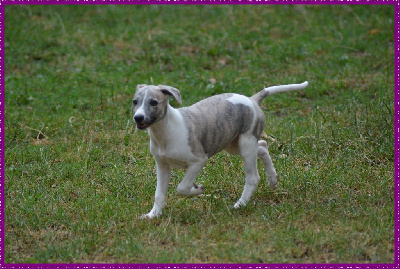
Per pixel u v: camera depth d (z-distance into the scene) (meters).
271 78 14.65
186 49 16.78
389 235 7.80
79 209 8.93
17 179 10.02
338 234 7.86
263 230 8.08
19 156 10.85
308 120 12.15
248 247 7.64
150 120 7.50
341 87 13.92
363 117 11.69
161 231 8.05
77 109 13.06
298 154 10.70
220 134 8.17
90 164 10.52
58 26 18.38
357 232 7.93
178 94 7.64
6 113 12.77
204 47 16.80
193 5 20.27
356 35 17.22
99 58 16.11
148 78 14.82
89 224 8.36
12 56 16.06
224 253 7.54
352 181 9.55
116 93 13.84
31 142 11.65
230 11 19.42
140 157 10.94
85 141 11.58
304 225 8.20
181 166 8.19
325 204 8.84
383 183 9.43
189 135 7.89
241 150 8.50
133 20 19.05
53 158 10.82
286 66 15.36
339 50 16.28
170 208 8.87
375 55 15.60
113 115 12.71
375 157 10.47
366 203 8.84
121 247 7.74
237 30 18.06
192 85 14.33
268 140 11.30
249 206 8.70
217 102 8.31
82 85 14.38
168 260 7.37
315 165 10.26
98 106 13.26
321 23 18.42
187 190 8.16
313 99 13.53
